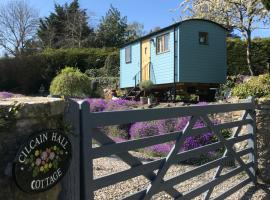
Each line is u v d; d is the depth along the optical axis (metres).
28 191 2.27
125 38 47.97
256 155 6.64
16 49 43.84
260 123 6.64
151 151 8.42
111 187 5.87
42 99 2.60
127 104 14.22
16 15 44.22
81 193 2.84
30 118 2.35
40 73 30.03
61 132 2.49
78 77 18.12
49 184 2.40
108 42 47.28
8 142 2.22
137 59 20.58
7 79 29.03
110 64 30.36
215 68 17.72
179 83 16.88
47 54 31.50
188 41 17.02
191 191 4.60
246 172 6.36
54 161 2.43
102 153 3.07
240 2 20.05
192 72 17.08
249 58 20.69
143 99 16.17
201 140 8.10
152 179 3.78
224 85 17.09
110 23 47.94
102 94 21.30
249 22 20.27
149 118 3.71
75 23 48.78
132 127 10.29
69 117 2.71
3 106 2.22
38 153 2.32
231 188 5.82
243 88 9.64
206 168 4.96
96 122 3.00
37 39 46.88
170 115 4.04
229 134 8.40
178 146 4.17
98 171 6.75
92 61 32.69
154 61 18.70
